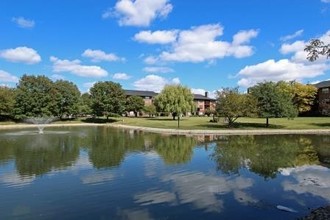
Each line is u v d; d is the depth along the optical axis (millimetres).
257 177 18391
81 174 19281
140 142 36781
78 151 29125
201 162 23312
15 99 79875
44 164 22531
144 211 12742
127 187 16219
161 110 83125
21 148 31047
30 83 85188
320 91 96125
